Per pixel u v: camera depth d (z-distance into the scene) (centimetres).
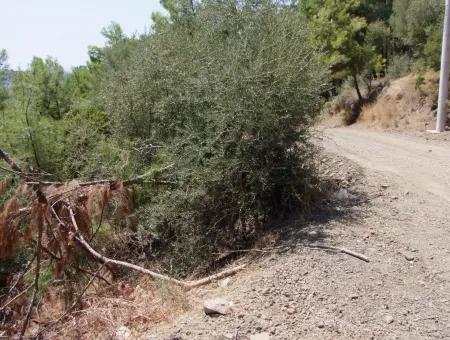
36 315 449
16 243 408
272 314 348
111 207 552
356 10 2688
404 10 2077
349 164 775
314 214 550
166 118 677
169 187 580
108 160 595
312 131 621
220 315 352
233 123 545
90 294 454
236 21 628
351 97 2172
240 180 558
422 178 725
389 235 483
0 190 431
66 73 896
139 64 752
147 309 393
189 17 835
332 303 358
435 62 1603
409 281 392
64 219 446
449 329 323
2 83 841
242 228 566
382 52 2378
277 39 583
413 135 1356
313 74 587
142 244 586
